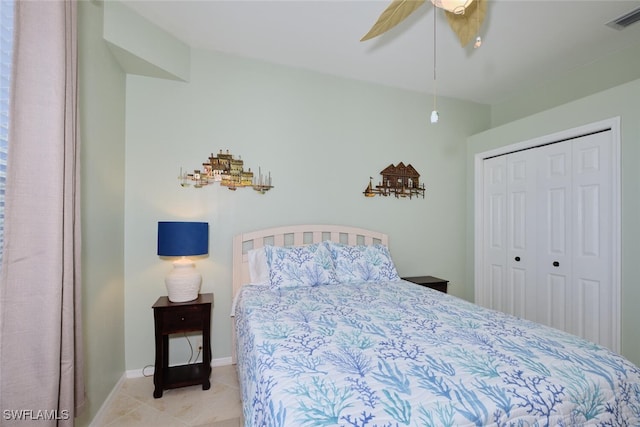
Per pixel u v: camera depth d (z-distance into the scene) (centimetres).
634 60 230
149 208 225
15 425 105
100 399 176
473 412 78
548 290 255
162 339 195
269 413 82
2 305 103
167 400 190
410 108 309
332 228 272
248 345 131
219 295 242
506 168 295
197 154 238
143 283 223
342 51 242
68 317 121
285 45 234
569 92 272
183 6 192
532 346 114
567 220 241
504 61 254
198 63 239
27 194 108
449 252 325
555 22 203
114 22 186
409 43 230
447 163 325
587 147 228
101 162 181
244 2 188
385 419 74
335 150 280
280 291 204
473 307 168
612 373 98
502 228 299
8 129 103
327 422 73
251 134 253
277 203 260
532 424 82
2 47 107
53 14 114
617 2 184
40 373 110
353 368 97
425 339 121
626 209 203
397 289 212
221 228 243
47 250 112
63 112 117
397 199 304
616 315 207
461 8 131
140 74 223
